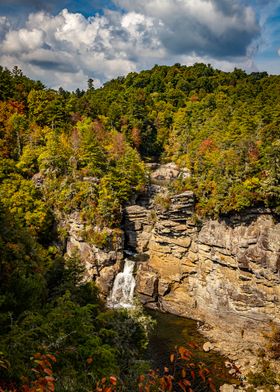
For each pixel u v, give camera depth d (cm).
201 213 6353
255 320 5603
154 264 6931
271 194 5494
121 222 7194
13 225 3734
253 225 5731
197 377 4169
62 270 3984
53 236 7062
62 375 1402
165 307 6394
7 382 1283
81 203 6806
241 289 5747
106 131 9606
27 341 1523
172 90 13500
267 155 5800
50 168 7425
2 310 2178
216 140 8194
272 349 5059
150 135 10919
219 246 6009
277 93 10844
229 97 11719
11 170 7300
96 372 1606
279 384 4291
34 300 2402
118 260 6675
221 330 5691
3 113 8525
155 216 7106
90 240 6525
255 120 8131
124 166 7538
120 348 2766
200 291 6328
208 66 16912
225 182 6044
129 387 1995
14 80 10275
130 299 6419
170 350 4959
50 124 8981
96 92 14612
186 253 6581
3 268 2712
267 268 5512
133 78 16075
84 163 7525
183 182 6875
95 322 3117
